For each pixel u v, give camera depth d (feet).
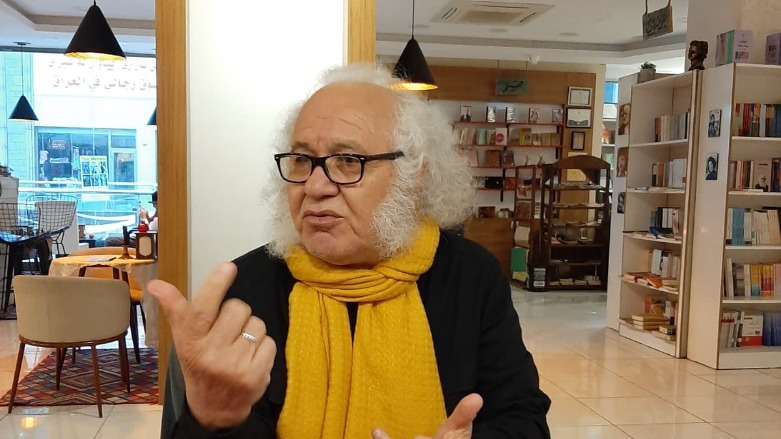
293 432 3.23
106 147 33.22
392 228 3.43
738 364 14.40
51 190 31.17
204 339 2.24
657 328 16.74
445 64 30.48
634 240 18.07
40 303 10.70
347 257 3.46
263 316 3.50
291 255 3.63
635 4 21.53
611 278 18.70
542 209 25.57
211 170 8.84
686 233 15.24
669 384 13.14
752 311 15.19
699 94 15.11
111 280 11.23
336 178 3.37
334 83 3.66
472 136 30.37
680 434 10.37
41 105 32.14
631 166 17.81
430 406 3.38
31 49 29.81
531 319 19.86
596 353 15.67
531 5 21.77
